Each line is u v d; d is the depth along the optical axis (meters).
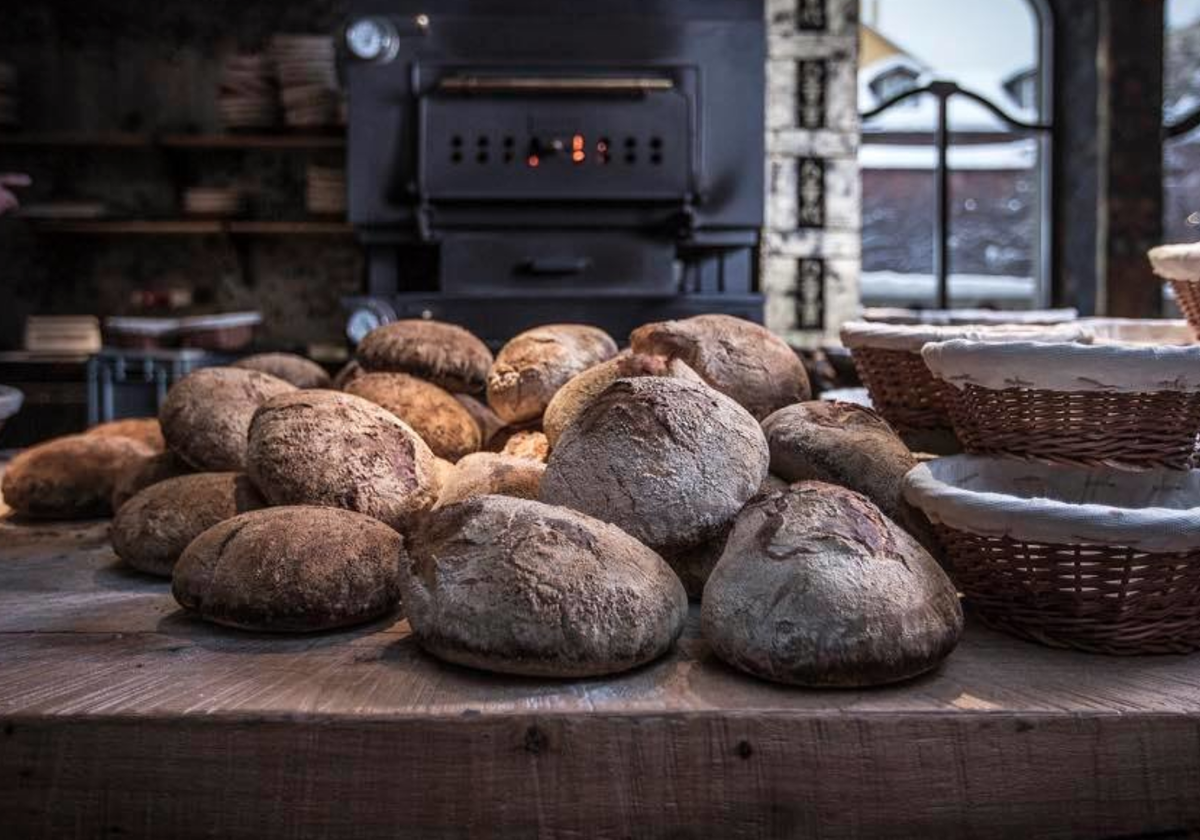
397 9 3.54
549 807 0.87
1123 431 1.17
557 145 3.51
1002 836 0.88
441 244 3.60
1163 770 0.89
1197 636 1.04
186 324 4.20
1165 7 4.65
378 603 1.15
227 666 1.02
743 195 3.63
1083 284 4.89
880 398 1.61
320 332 5.05
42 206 4.65
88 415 4.18
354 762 0.88
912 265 5.27
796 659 0.93
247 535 1.15
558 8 3.55
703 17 3.58
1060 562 1.03
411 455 1.38
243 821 0.88
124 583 1.37
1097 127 4.73
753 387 1.47
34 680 0.98
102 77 5.00
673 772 0.87
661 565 1.05
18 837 0.89
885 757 0.88
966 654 1.05
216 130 5.00
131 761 0.88
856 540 0.99
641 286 3.63
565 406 1.37
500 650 0.95
